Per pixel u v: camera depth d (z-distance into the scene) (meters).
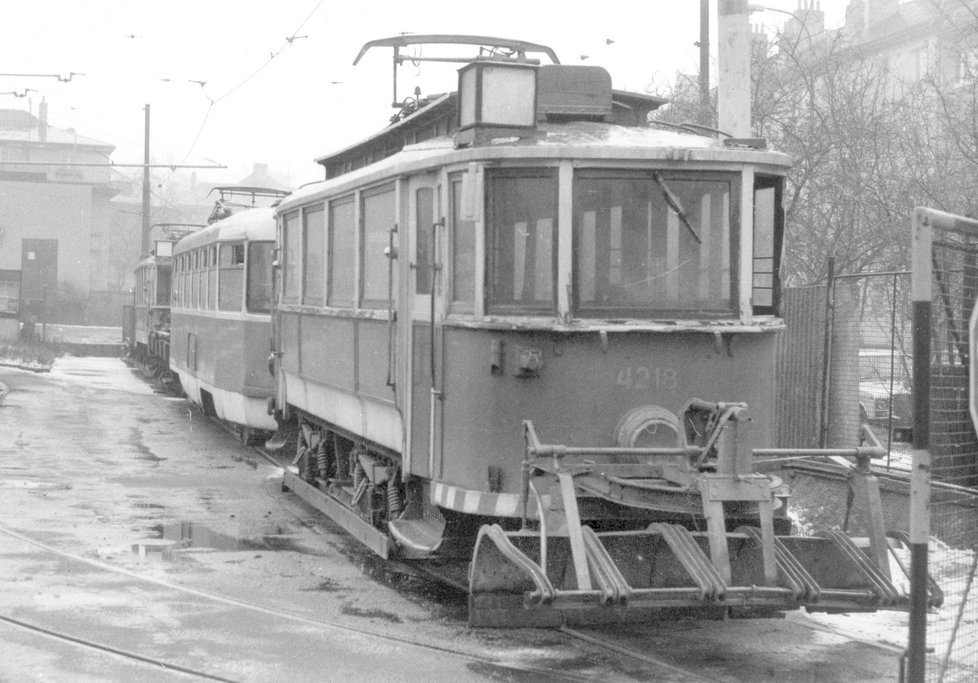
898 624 8.14
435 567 9.85
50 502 12.77
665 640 7.63
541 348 7.49
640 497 6.86
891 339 11.44
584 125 8.15
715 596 6.38
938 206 14.51
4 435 18.84
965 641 5.91
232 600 8.57
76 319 61.56
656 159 7.52
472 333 7.75
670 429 7.44
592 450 6.71
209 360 19.14
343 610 8.35
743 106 11.09
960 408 5.71
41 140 73.75
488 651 7.29
